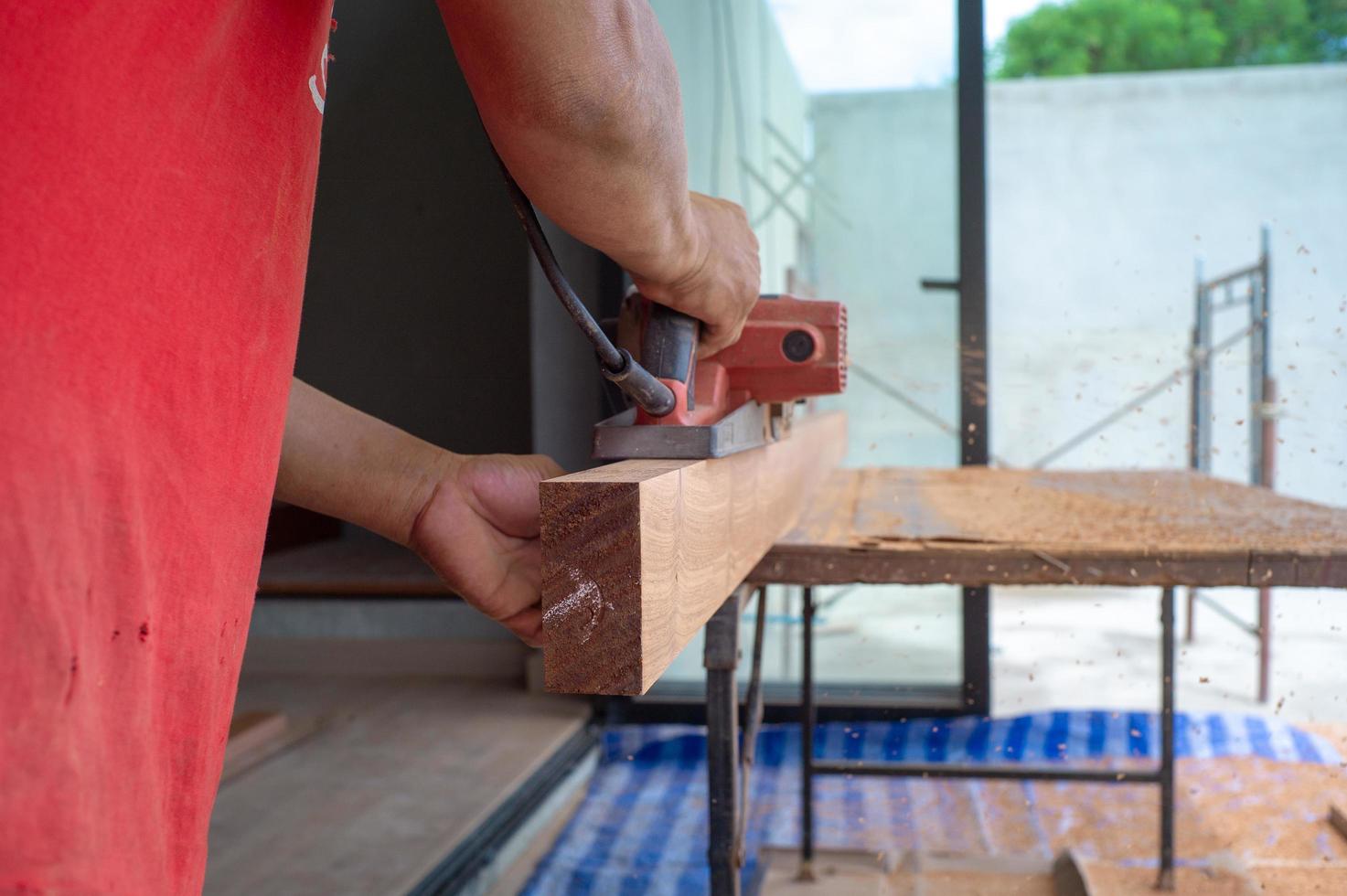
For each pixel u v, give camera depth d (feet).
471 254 15.16
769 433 4.22
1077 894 6.66
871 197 11.16
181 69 1.42
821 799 9.05
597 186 1.76
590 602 1.98
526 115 1.60
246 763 8.95
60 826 1.24
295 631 12.05
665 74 1.77
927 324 11.19
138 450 1.38
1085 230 24.48
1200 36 42.11
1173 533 4.82
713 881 4.17
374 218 15.24
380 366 15.49
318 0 1.72
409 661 11.85
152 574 1.42
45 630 1.24
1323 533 4.83
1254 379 12.83
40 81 1.27
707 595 2.66
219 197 1.50
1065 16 42.96
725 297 2.71
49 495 1.25
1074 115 24.31
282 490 2.49
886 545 4.51
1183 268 24.22
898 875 7.26
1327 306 23.66
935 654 10.98
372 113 14.97
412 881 6.59
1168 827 6.70
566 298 2.30
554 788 8.79
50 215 1.27
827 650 11.16
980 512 5.77
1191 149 24.07
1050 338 24.62
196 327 1.47
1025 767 6.98
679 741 10.25
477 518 2.57
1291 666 13.76
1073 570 4.44
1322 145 23.65
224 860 6.99
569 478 2.07
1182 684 13.00
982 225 10.75
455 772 8.72
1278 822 8.12
